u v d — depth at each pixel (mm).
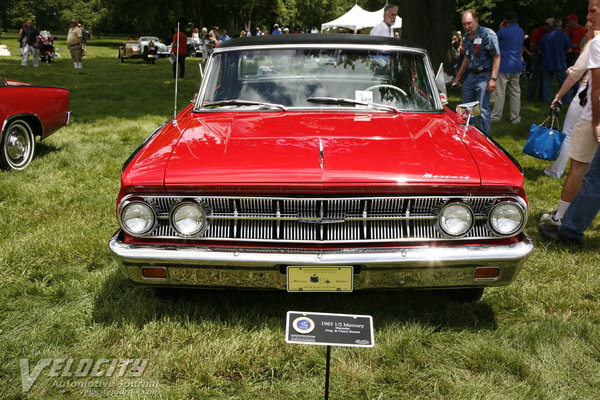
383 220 2543
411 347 2629
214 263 2500
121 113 10016
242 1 39719
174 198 2523
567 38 10844
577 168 4062
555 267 3555
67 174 5742
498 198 2537
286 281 2561
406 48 3826
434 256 2486
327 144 2766
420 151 2725
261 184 2459
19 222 4320
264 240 2529
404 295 3168
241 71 3682
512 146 7348
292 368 2514
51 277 3375
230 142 2828
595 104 3658
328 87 3572
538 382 2373
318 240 2527
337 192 2477
